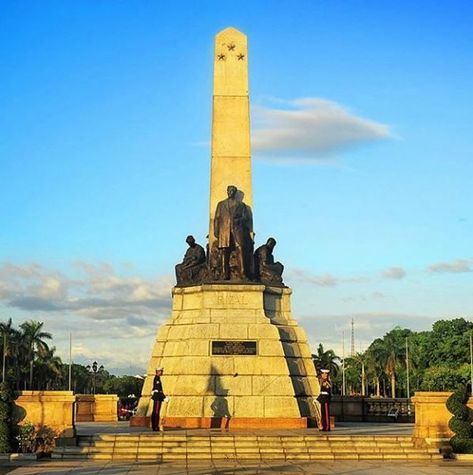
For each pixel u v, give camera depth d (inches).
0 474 978.7
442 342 4830.2
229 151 1646.2
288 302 1598.2
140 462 1111.6
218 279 1571.1
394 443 1213.1
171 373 1509.6
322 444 1195.9
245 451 1173.7
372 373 5772.6
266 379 1482.5
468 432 1195.3
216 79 1676.9
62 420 1191.6
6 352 4709.6
